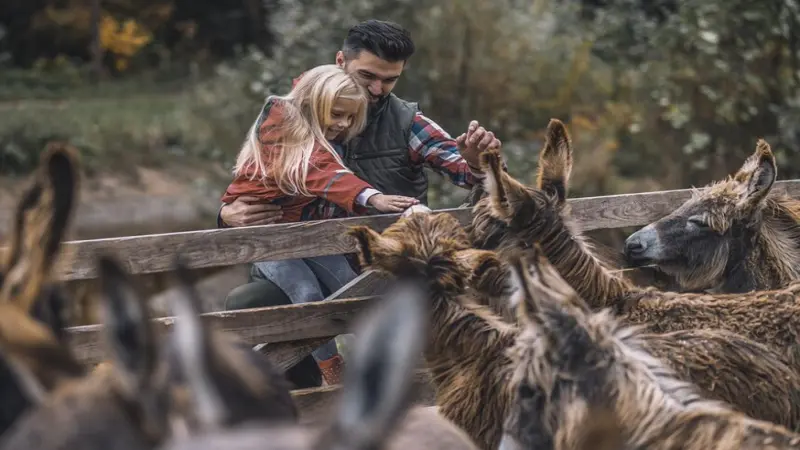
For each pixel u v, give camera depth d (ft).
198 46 95.66
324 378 14.87
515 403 8.33
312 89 14.11
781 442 7.50
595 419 7.78
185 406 5.13
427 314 11.24
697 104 32.48
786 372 11.09
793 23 31.94
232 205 14.76
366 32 15.10
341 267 14.85
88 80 88.99
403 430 7.15
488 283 11.77
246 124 35.32
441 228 12.44
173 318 12.48
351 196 13.73
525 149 33.88
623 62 36.68
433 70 34.86
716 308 12.28
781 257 15.49
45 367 5.39
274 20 35.50
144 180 61.98
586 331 8.00
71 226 6.51
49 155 6.16
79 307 19.35
